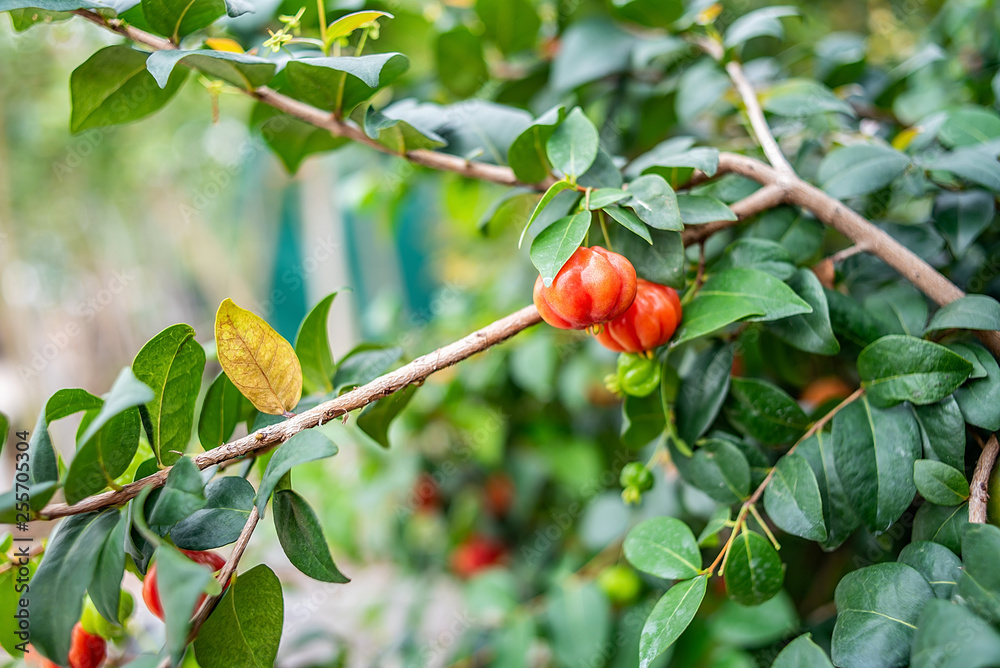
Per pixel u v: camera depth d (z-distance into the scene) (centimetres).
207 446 32
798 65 48
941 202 36
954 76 46
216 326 30
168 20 33
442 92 48
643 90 47
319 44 33
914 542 30
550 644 45
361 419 33
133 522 29
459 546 69
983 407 30
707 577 31
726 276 32
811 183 37
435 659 59
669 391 34
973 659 25
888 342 31
